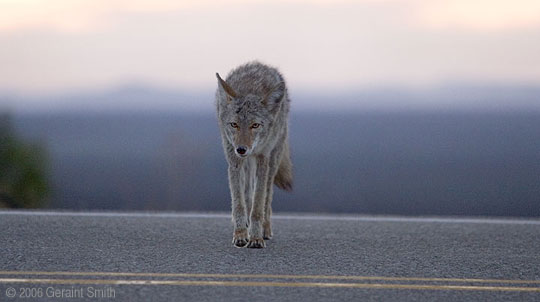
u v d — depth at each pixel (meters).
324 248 10.34
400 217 13.31
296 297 7.64
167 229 11.56
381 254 9.92
